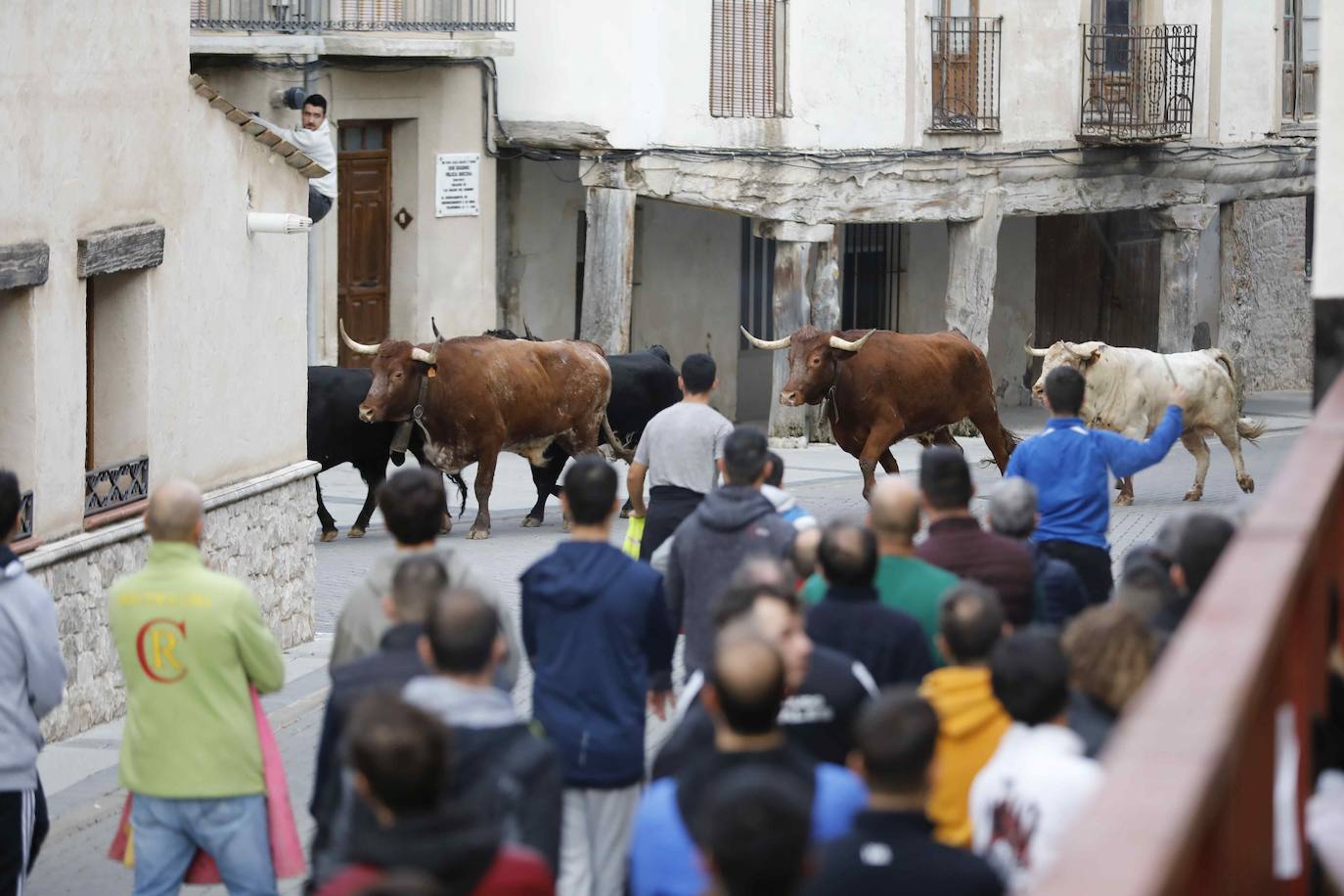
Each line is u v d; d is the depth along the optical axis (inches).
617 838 319.3
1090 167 1366.9
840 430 911.0
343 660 308.8
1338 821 185.2
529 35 1168.2
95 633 530.0
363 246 1136.8
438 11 1114.7
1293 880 168.7
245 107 1044.5
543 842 234.7
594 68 1170.0
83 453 524.4
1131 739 112.2
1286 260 1606.8
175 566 323.0
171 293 571.8
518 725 240.1
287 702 568.4
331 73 1085.1
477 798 221.3
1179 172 1412.4
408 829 179.5
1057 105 1354.6
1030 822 219.5
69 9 505.4
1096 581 459.5
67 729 514.0
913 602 310.5
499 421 853.8
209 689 320.2
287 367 666.2
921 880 188.4
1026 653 229.6
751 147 1223.5
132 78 545.0
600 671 314.7
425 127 1133.7
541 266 1258.6
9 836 333.1
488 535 867.4
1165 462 1163.3
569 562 318.0
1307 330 1632.6
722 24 1205.7
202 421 596.4
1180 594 323.3
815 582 319.9
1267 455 1207.6
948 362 914.1
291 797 467.2
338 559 810.2
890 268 1429.6
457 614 240.1
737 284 1366.9
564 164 1206.9
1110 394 933.2
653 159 1180.5
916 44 1291.8
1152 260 1487.5
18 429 491.8
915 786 196.1
